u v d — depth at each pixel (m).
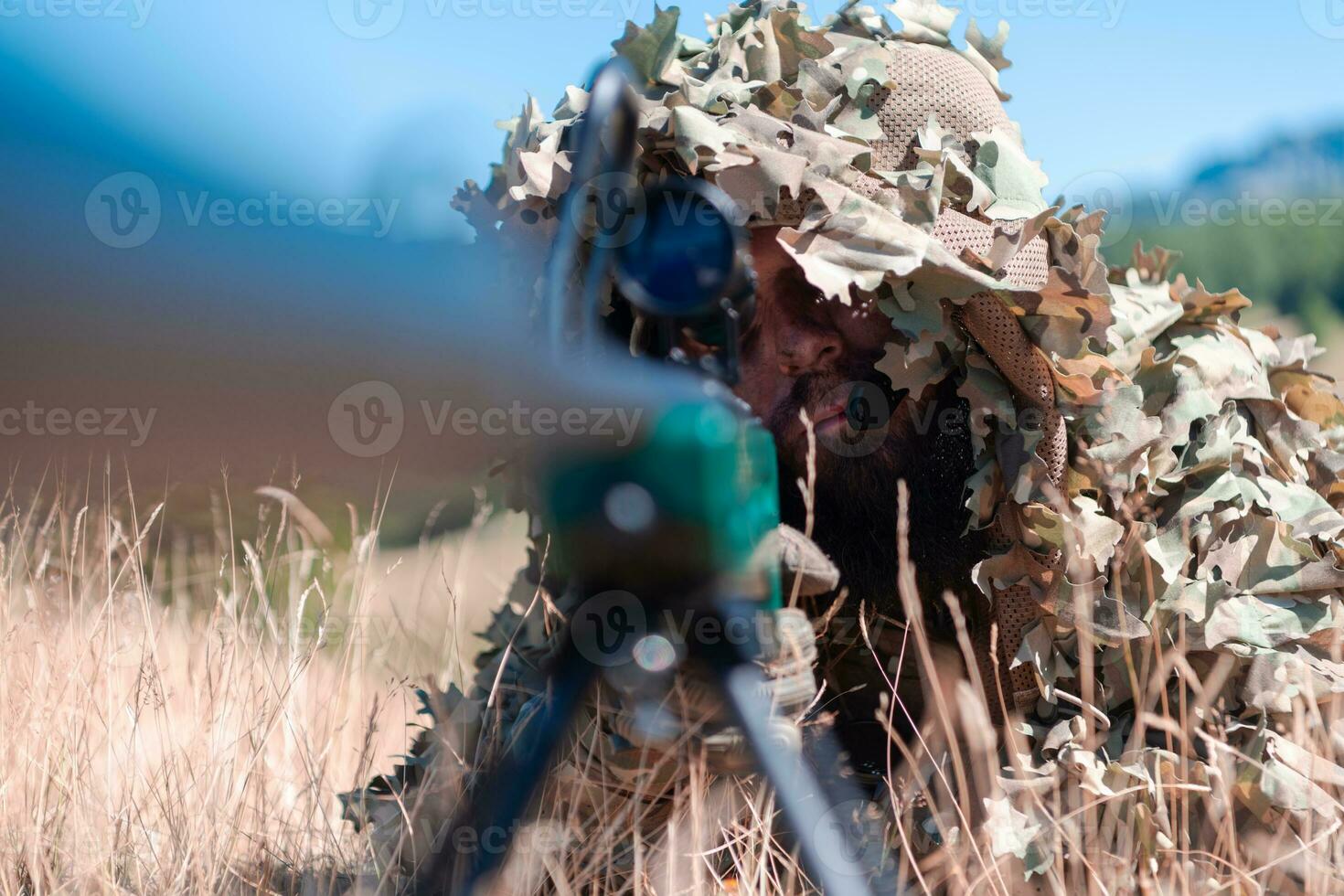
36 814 2.14
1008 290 1.89
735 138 1.93
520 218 1.94
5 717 2.29
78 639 2.40
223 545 2.52
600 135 1.33
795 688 1.44
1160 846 1.87
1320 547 2.24
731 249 1.33
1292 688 1.99
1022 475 1.93
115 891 2.05
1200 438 2.20
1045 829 1.87
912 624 2.07
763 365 2.12
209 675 2.35
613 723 1.68
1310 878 1.85
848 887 1.48
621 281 1.33
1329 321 16.88
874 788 2.11
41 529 2.40
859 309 2.10
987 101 2.26
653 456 1.24
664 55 2.07
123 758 2.37
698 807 1.83
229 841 2.19
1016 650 2.02
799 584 1.54
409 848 2.04
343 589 2.51
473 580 2.80
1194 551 2.12
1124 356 2.29
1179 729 1.91
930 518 2.12
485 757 1.97
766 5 2.28
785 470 2.19
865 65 2.13
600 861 1.94
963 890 1.88
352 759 2.60
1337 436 2.62
